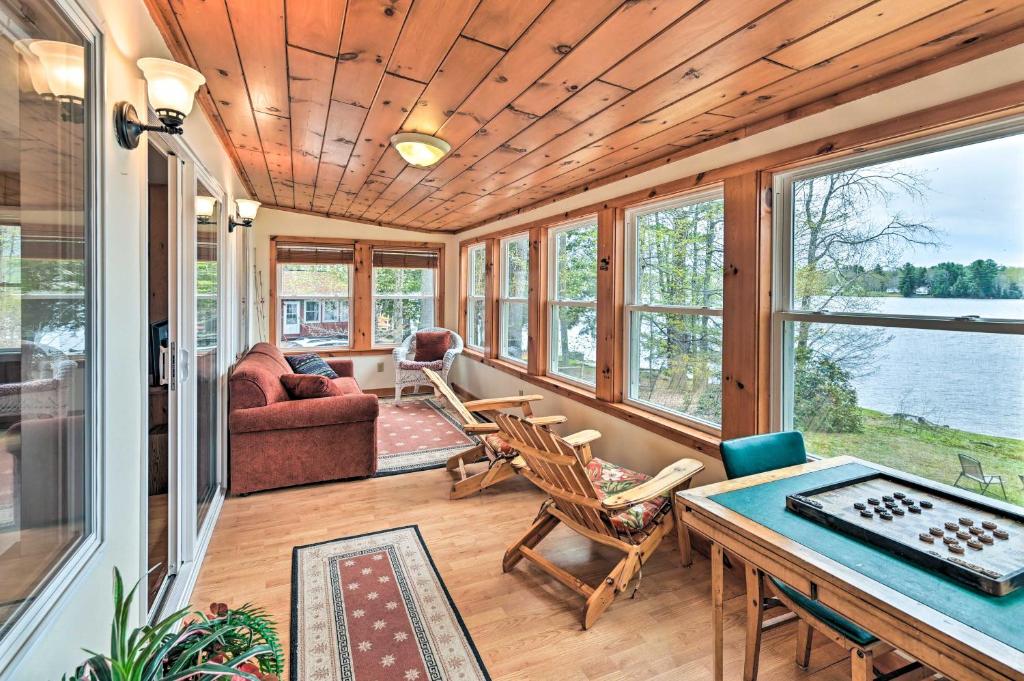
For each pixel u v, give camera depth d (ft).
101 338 3.91
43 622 3.03
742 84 6.14
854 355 6.64
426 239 21.63
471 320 21.21
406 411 18.37
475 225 19.74
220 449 10.37
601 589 6.63
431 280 22.00
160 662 3.25
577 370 13.34
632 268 11.06
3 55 2.83
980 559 3.61
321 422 11.03
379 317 21.22
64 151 3.51
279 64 6.40
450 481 11.68
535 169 10.71
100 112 3.90
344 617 6.62
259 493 10.83
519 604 6.99
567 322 13.78
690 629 6.52
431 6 4.85
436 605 6.92
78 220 3.71
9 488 2.94
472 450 12.08
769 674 5.72
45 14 3.22
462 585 7.42
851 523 4.22
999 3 4.29
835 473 5.67
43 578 3.24
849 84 6.07
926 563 3.67
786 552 3.97
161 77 4.70
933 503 4.64
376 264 20.84
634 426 10.46
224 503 10.27
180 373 6.97
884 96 5.85
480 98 6.97
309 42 5.75
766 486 5.32
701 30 4.91
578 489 6.97
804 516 4.58
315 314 20.21
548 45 5.41
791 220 7.53
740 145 7.86
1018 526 4.14
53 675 3.15
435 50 5.70
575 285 13.47
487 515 9.86
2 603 2.86
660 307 10.13
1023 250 4.99
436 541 8.75
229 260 11.59
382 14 5.04
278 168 12.51
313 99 7.52
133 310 4.72
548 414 14.07
